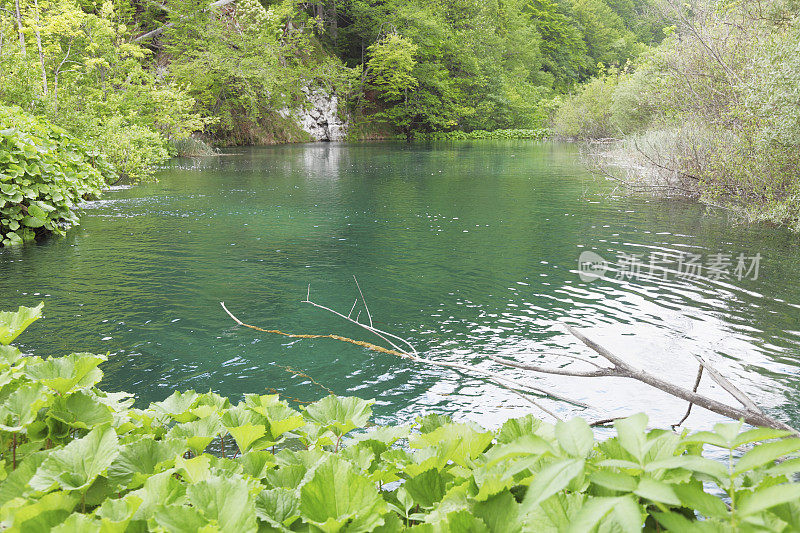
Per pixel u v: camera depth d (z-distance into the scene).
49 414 1.88
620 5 85.50
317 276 6.99
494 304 5.91
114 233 9.61
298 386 4.04
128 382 4.07
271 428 1.92
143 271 7.16
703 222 10.57
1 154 9.17
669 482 0.89
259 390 3.97
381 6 46.44
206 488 1.20
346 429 1.93
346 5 47.38
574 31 72.56
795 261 7.64
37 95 16.12
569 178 17.94
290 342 4.85
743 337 4.96
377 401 3.79
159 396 3.86
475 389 3.96
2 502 1.45
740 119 11.80
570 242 8.95
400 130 48.91
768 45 10.89
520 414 3.58
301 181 17.42
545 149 33.53
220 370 4.29
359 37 48.84
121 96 23.47
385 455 1.64
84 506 1.39
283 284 6.63
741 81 12.03
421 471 1.48
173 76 31.36
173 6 34.16
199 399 2.20
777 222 10.23
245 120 36.44
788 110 9.59
